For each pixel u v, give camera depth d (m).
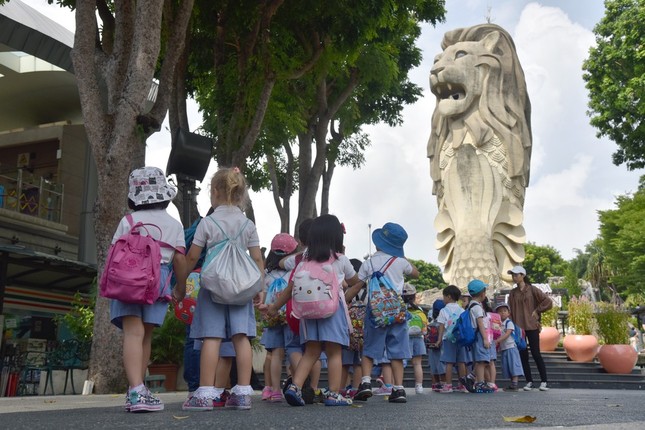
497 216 27.83
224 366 5.49
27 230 19.41
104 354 9.27
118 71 9.95
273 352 6.68
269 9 13.48
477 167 28.05
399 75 21.34
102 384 9.18
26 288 16.61
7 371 13.88
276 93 14.80
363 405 5.72
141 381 4.51
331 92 19.36
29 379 13.95
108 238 9.29
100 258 9.27
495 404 6.09
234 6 13.45
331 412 4.62
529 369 12.22
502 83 28.86
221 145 14.27
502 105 28.56
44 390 11.72
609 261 38.09
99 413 4.45
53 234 20.47
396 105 22.86
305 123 15.36
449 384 10.84
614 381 14.54
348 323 5.53
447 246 29.03
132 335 4.44
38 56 19.48
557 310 20.88
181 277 4.79
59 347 11.98
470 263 27.16
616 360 15.60
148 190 4.68
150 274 4.25
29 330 16.55
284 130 15.21
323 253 5.37
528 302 11.81
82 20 9.69
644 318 26.81
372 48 17.61
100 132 9.54
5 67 21.50
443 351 10.71
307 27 14.67
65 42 19.84
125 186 9.43
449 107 28.66
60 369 11.74
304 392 5.93
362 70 17.75
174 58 10.44
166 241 4.60
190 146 9.13
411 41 21.09
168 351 10.98
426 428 3.26
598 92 29.39
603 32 28.83
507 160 28.08
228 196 5.07
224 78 14.17
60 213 21.33
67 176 22.53
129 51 10.05
